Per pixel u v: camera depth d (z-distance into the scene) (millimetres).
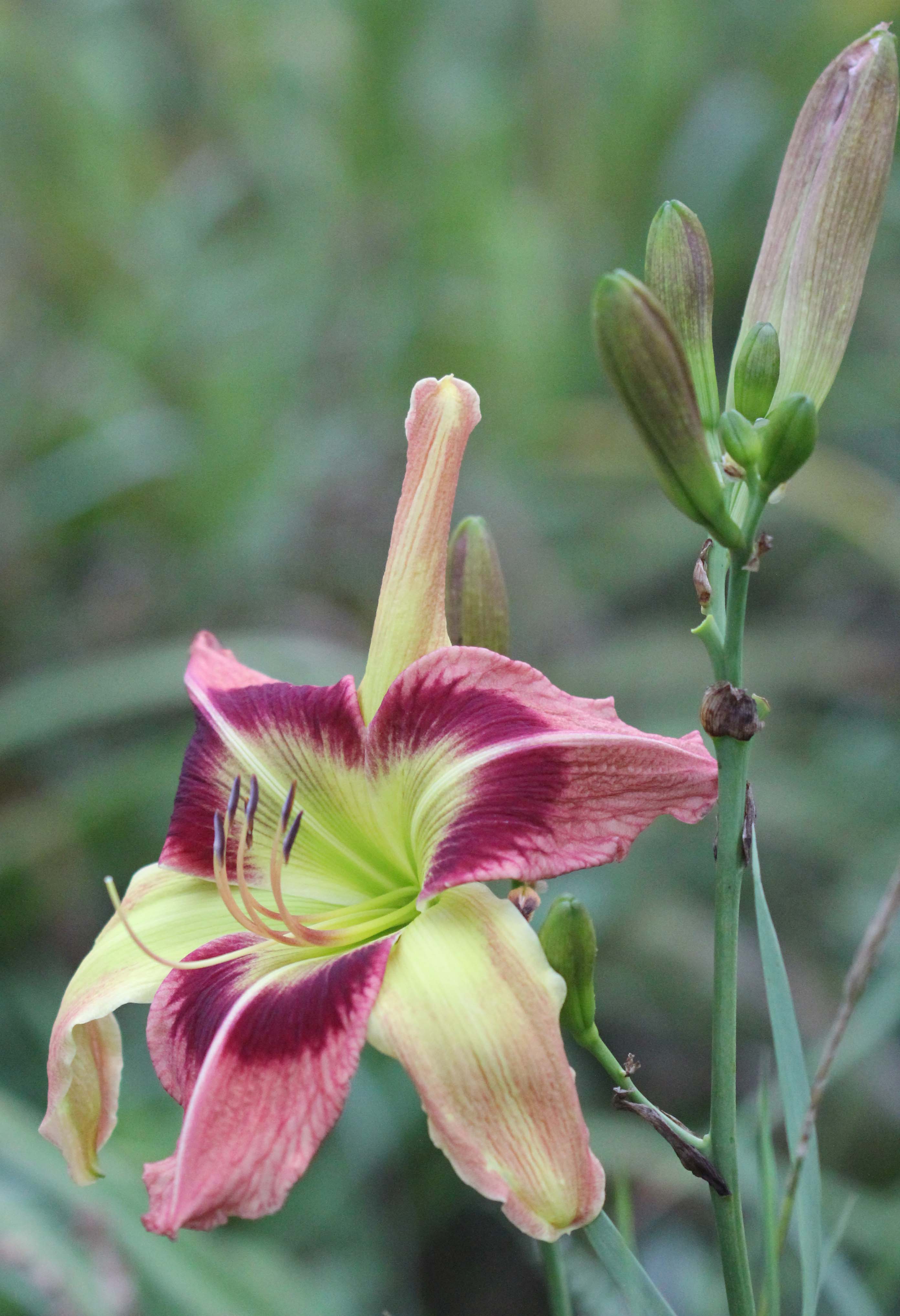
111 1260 897
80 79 2088
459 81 2156
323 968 683
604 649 1512
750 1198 841
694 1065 1272
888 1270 928
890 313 1810
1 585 1665
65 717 1309
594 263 1947
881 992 1016
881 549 1467
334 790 729
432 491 721
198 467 1693
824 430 1747
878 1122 1202
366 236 2002
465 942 671
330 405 1918
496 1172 646
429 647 721
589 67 2098
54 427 1740
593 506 1765
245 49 2307
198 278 1994
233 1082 665
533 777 682
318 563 1709
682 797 671
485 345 1777
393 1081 1174
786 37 1905
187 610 1652
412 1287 1167
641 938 1282
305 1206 1129
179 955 714
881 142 694
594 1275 763
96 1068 711
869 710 1548
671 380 644
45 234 2012
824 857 1359
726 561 688
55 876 1378
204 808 738
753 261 1893
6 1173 969
